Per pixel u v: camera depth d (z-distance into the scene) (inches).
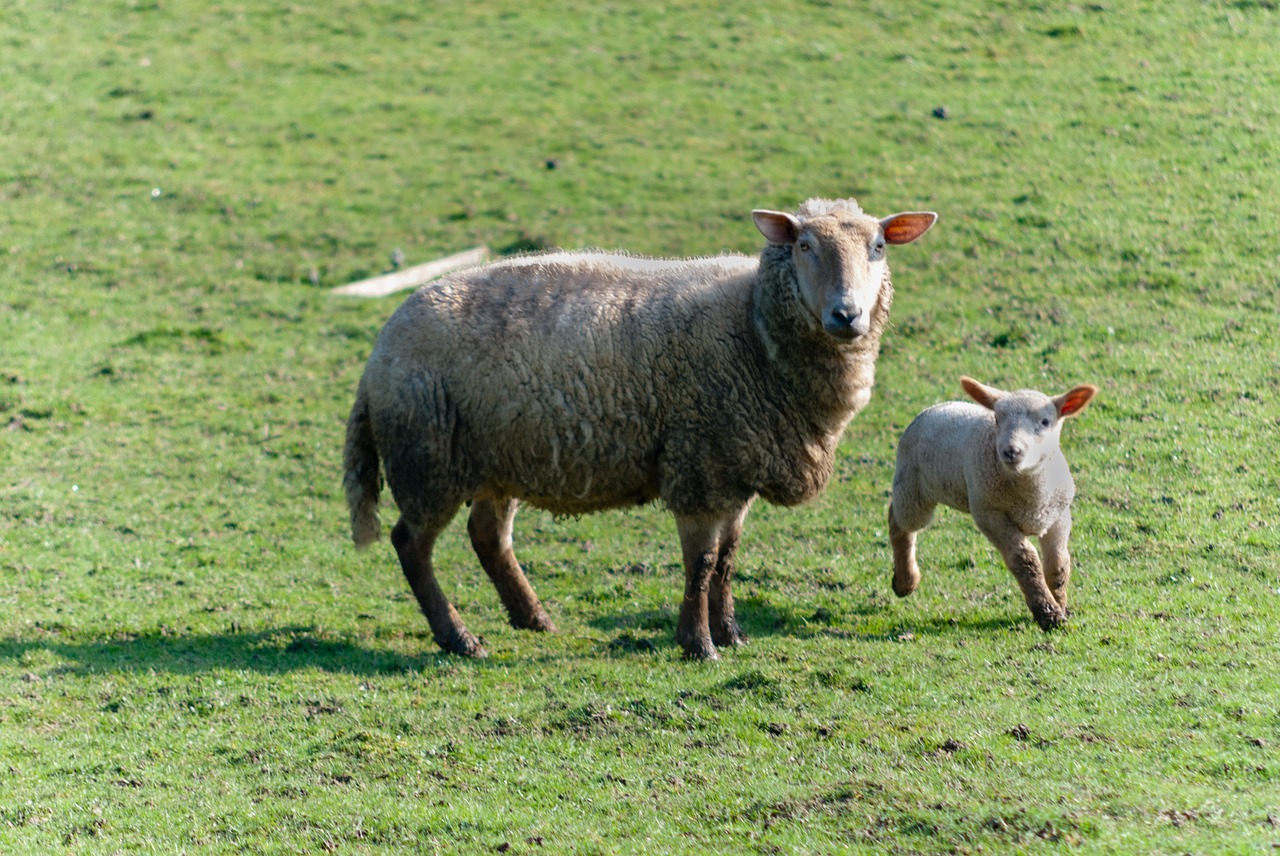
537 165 1247.5
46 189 1220.5
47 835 331.0
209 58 1545.3
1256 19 1376.7
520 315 455.5
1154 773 310.5
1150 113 1175.6
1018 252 948.6
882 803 307.0
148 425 818.8
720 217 1093.8
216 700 428.8
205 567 616.1
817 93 1346.0
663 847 299.1
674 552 619.8
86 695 438.3
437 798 337.7
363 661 472.7
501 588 510.9
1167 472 615.2
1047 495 429.4
